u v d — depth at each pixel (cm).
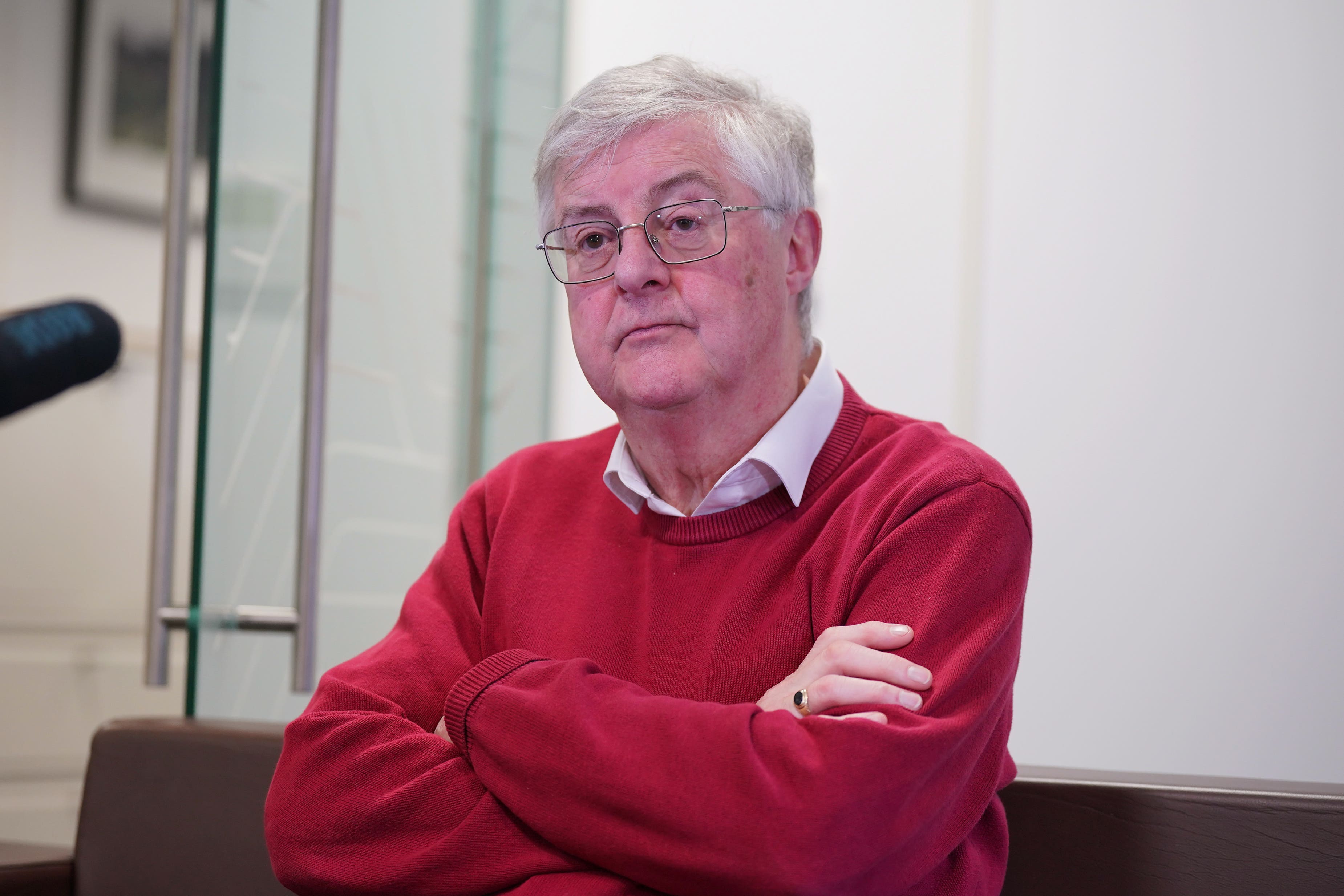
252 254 165
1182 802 112
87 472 348
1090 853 115
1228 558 253
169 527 164
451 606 130
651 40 302
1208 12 258
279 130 170
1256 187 254
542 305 296
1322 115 250
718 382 115
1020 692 264
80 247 347
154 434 360
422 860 102
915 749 90
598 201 116
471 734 103
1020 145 271
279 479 176
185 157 165
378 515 227
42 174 340
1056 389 266
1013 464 269
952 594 101
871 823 88
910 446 116
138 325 358
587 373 120
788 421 118
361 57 219
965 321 275
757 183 116
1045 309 268
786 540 114
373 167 224
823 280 286
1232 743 251
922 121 279
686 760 92
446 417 254
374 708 115
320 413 171
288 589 179
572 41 306
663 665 114
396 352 234
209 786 142
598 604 120
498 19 274
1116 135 264
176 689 354
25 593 337
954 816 100
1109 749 258
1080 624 262
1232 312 255
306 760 110
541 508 130
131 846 143
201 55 187
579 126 117
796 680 101
